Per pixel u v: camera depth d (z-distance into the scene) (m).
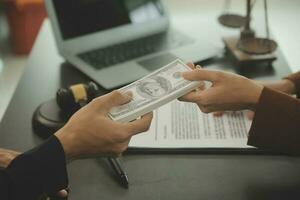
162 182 0.61
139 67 0.91
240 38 0.97
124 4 1.04
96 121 0.53
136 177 0.62
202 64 0.95
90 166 0.64
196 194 0.59
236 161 0.65
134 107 0.57
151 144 0.68
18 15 2.17
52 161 0.52
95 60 0.94
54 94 0.86
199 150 0.67
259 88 0.62
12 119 0.77
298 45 1.23
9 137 0.72
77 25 0.97
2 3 2.29
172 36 1.06
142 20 1.07
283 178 0.61
